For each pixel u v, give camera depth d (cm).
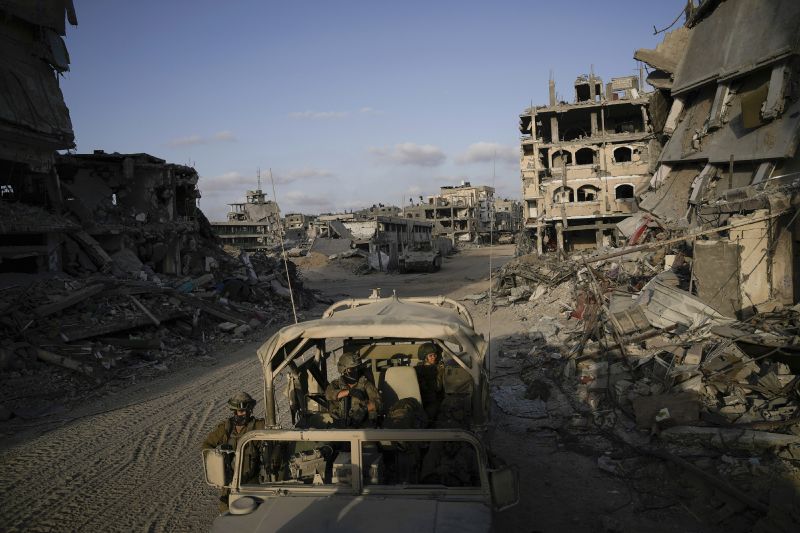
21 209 1778
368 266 5275
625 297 1273
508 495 372
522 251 4147
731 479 579
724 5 2167
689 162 2091
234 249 3127
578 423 786
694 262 1084
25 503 616
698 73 2178
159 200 2581
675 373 786
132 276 2039
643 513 557
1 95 1745
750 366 779
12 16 1828
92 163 2359
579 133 4334
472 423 476
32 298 1410
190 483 664
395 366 549
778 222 1031
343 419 475
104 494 637
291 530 341
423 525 341
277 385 1125
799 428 631
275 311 2298
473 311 2170
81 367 1190
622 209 3572
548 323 1519
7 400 1015
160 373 1294
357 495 386
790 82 1595
